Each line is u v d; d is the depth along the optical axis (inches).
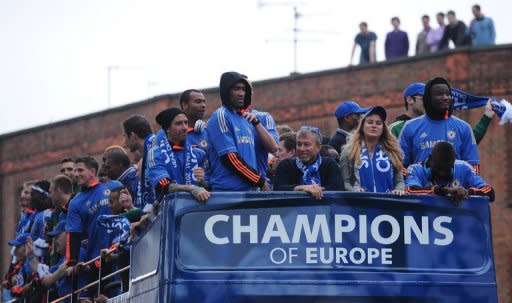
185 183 618.5
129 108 1921.8
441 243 564.1
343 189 612.4
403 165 651.5
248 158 609.0
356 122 735.7
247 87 613.9
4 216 2165.4
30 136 2105.1
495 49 1660.9
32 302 803.4
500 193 1697.8
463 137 650.8
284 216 555.8
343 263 556.1
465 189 568.1
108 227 687.7
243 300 550.3
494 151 1694.1
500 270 1704.0
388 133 617.9
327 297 553.6
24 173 2122.3
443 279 561.9
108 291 699.4
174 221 551.8
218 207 553.6
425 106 652.7
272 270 552.1
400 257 560.7
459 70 1670.8
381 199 561.3
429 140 649.6
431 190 587.8
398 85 1701.5
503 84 1662.2
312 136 610.2
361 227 559.2
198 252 550.9
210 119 609.9
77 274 733.3
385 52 1712.6
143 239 590.2
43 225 850.1
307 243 555.8
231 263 551.5
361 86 1731.1
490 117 725.9
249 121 618.2
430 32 1686.8
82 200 745.0
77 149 2022.6
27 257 813.2
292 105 1793.8
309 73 1772.9
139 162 754.2
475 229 566.3
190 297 547.8
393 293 557.9
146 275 579.2
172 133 619.8
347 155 617.6
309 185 561.0
